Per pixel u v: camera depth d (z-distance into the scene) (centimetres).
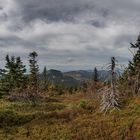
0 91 6756
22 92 6138
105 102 3503
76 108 3878
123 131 2830
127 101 3666
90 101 4212
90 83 6800
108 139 2770
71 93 10512
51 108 4897
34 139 3002
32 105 5184
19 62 7419
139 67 5291
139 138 2638
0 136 3136
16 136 3141
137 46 5622
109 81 3594
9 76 7306
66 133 3038
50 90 10194
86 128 3066
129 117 3114
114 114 3300
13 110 4553
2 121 3678
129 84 4997
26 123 3594
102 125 3055
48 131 3175
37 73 8475
